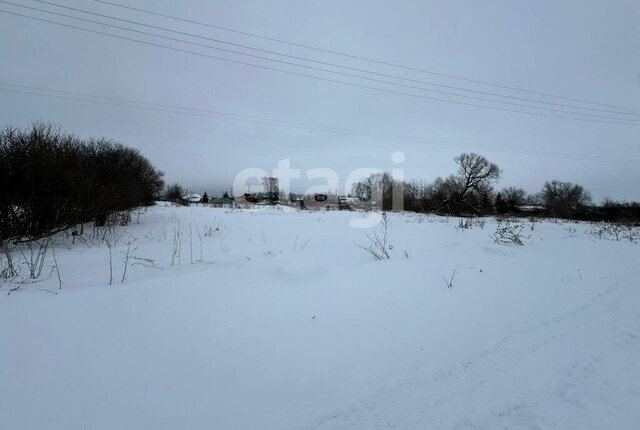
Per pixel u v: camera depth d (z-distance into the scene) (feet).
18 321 11.10
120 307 12.66
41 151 31.35
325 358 10.34
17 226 30.01
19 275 17.83
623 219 110.63
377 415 8.02
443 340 11.73
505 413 8.20
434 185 138.51
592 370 10.11
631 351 11.23
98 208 35.55
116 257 23.47
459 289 17.08
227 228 42.52
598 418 8.09
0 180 28.81
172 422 7.40
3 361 9.05
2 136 31.07
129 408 7.73
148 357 9.77
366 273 18.94
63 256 24.12
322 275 17.97
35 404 7.64
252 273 17.44
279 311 13.43
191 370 9.32
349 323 12.79
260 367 9.69
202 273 17.12
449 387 9.14
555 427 7.78
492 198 146.92
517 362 10.45
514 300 15.90
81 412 7.50
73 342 10.21
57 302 12.69
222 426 7.39
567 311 14.73
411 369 9.91
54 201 31.04
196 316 12.46
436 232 40.93
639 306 15.52
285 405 8.19
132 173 54.44
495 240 32.07
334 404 8.32
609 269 23.06
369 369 9.84
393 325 12.77
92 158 44.60
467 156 140.77
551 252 28.37
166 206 92.84
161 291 14.42
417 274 19.24
